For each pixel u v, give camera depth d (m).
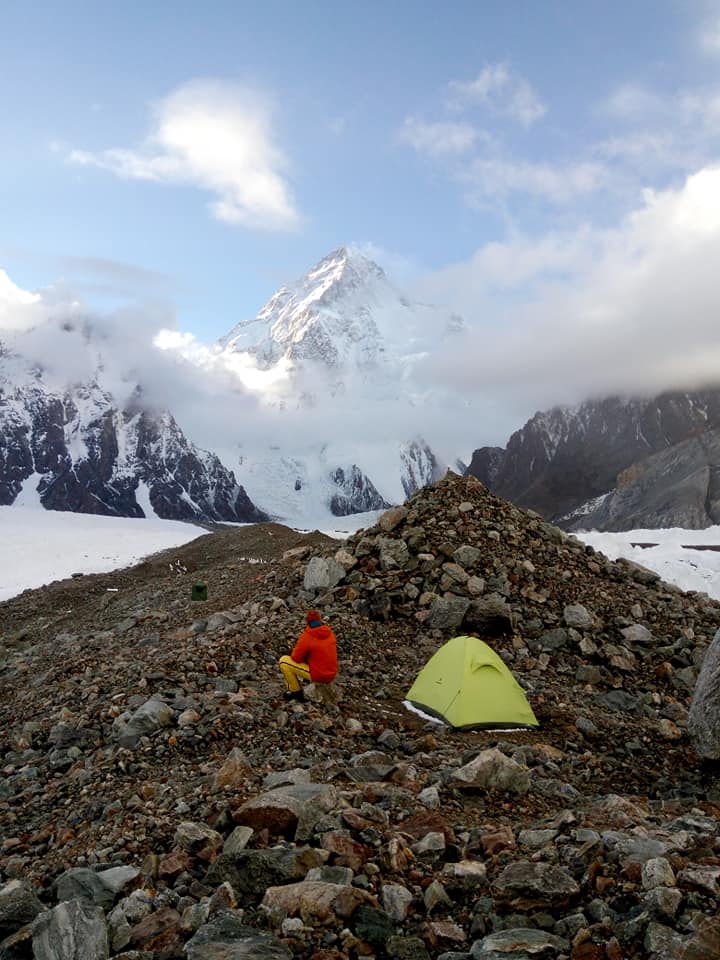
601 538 39.94
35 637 26.22
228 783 8.36
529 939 4.79
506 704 12.53
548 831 6.49
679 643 16.22
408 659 15.39
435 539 19.03
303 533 50.09
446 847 6.32
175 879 6.14
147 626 21.14
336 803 7.20
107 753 10.64
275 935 5.04
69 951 5.02
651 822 7.19
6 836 8.35
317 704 12.27
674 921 4.87
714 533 39.09
